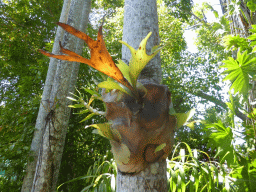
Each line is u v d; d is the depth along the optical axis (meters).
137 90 0.74
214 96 8.09
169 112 0.76
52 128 2.79
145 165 0.78
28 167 3.13
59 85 2.99
